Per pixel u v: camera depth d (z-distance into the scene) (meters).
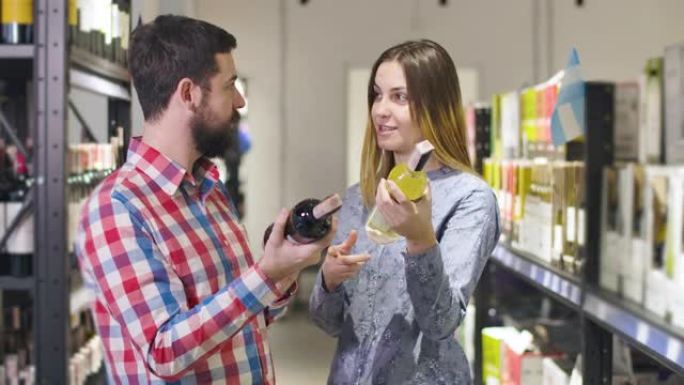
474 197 2.27
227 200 2.22
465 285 2.20
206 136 1.96
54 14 2.48
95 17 2.92
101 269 1.80
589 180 2.86
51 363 2.52
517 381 3.77
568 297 2.95
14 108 3.30
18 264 2.61
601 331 2.84
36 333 2.52
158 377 1.79
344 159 11.52
